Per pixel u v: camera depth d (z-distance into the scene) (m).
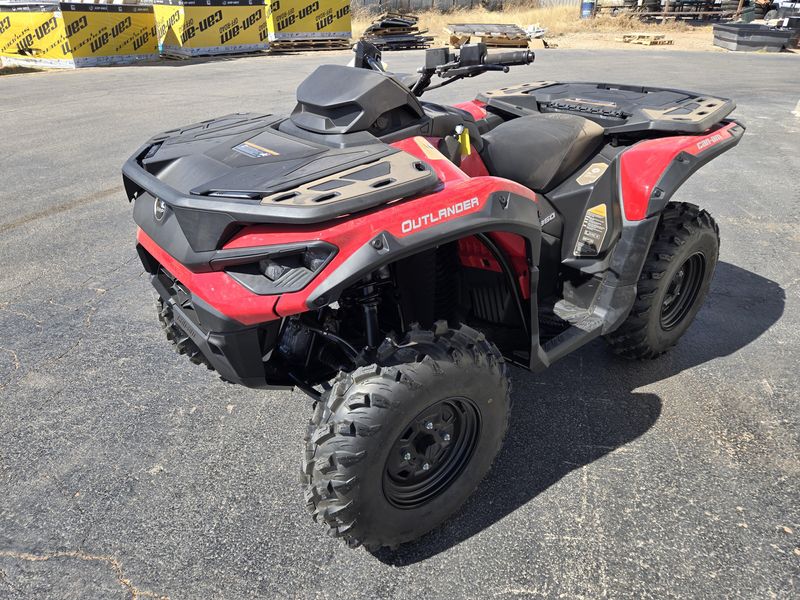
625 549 2.04
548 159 2.71
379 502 1.83
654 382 2.95
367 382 1.73
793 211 5.20
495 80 11.45
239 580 1.96
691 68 13.66
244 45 16.91
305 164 1.88
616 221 2.72
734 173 6.28
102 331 3.44
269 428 2.68
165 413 2.77
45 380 2.99
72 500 2.28
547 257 2.79
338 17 18.05
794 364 3.08
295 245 1.63
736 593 1.88
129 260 4.36
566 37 21.62
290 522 2.18
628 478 2.35
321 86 2.15
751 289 3.85
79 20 14.45
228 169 1.90
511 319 2.54
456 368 1.83
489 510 2.22
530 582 1.94
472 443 2.10
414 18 18.67
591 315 2.74
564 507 2.23
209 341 1.84
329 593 1.91
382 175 1.78
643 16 26.58
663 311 3.04
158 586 1.93
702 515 2.17
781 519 2.15
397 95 2.09
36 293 3.86
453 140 2.31
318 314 2.17
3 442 2.58
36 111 9.36
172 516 2.21
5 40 15.18
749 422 2.66
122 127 8.16
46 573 1.98
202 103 9.50
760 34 17.91
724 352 3.19
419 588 1.92
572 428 2.64
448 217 1.80
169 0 15.69
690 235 2.80
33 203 5.50
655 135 2.92
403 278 2.18
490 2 29.53
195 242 1.78
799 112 8.95
